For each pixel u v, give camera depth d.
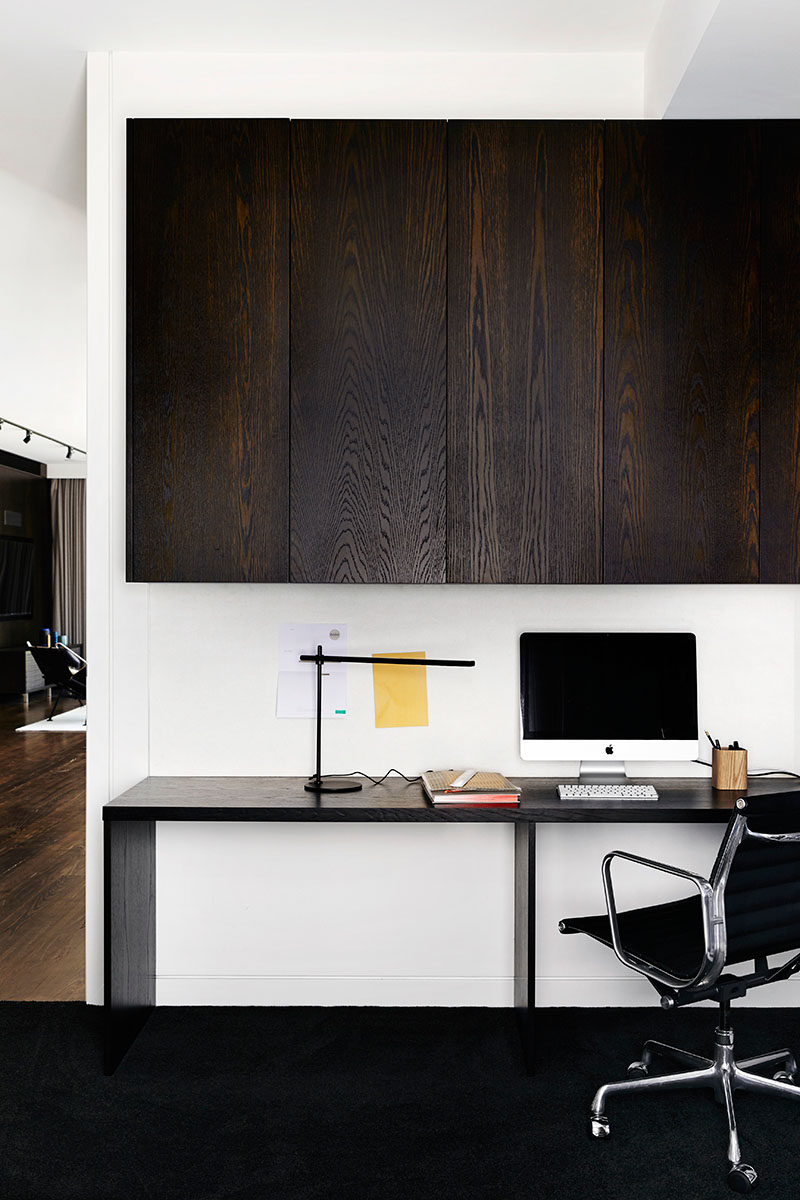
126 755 2.91
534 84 2.87
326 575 2.58
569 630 2.90
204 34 2.74
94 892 2.88
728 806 2.48
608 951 2.90
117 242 2.88
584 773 2.85
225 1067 2.50
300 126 2.57
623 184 2.57
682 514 2.58
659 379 2.58
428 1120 2.24
